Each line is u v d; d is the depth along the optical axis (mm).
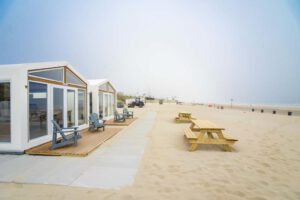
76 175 4047
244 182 3877
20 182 3689
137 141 7426
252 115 22625
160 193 3348
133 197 3191
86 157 5312
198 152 6004
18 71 5551
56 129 5973
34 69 6152
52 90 7227
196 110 32312
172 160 5164
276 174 4320
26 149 5715
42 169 4375
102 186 3562
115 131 9445
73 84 8984
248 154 5883
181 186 3635
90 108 12531
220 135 6199
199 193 3381
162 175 4133
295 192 3496
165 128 10953
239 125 13070
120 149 6215
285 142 7648
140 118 16891
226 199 3211
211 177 4090
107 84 14977
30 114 6004
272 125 13258
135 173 4207
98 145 6539
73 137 6312
